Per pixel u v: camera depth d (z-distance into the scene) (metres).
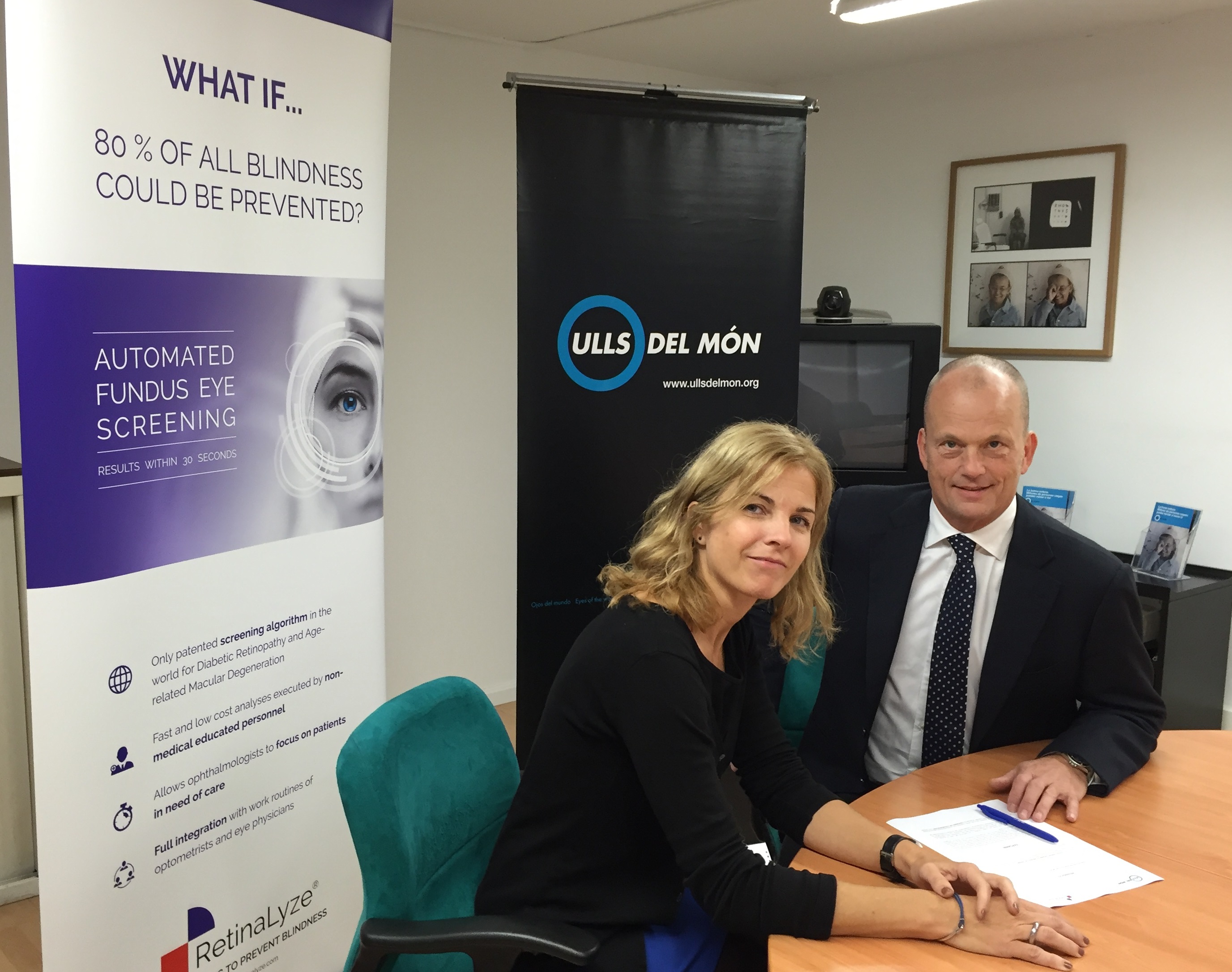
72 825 1.53
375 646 2.12
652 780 1.32
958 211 4.15
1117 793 1.60
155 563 1.62
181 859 1.72
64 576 1.49
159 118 1.56
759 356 2.89
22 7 1.38
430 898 1.46
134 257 1.54
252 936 1.88
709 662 1.42
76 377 1.48
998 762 1.74
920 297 4.36
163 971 1.70
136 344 1.56
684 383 2.82
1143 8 3.38
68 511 1.49
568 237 2.65
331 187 1.91
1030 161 3.92
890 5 2.57
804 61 4.18
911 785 1.64
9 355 2.81
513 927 1.24
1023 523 1.87
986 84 4.02
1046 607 1.80
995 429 1.76
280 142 1.79
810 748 2.04
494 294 3.88
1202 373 3.58
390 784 1.36
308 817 1.99
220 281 1.70
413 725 1.48
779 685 2.12
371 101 1.98
